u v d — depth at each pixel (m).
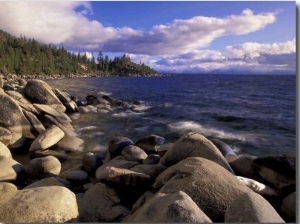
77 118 16.77
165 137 13.05
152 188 5.16
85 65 123.50
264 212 3.21
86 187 6.87
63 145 10.69
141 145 9.19
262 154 10.52
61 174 7.61
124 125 15.40
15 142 10.78
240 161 6.55
